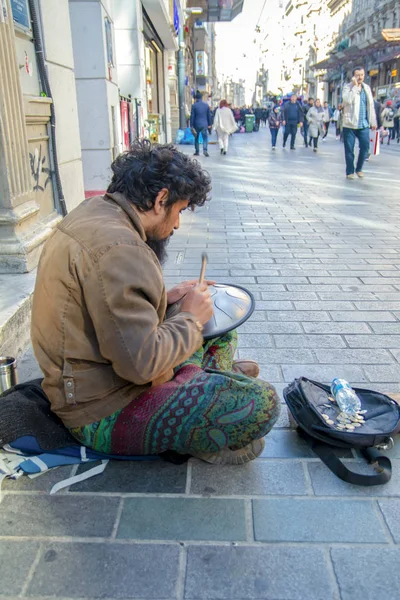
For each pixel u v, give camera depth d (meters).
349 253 5.19
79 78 7.39
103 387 1.84
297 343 3.21
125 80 10.80
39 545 1.73
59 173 4.64
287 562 1.66
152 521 1.83
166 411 1.87
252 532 1.78
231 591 1.56
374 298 3.95
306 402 2.24
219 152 17.05
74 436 2.04
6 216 3.45
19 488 1.98
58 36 4.78
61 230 1.76
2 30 3.35
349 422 2.22
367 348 3.14
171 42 18.47
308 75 70.38
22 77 4.03
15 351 2.96
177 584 1.58
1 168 3.40
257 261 4.93
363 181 9.97
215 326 2.06
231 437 1.92
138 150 1.81
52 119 4.45
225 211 7.41
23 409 2.07
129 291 1.64
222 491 1.97
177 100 23.98
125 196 1.80
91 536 1.77
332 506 1.90
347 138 10.01
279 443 2.27
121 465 2.11
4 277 3.50
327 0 59.41
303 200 8.16
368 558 1.68
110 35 7.86
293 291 4.11
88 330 1.75
